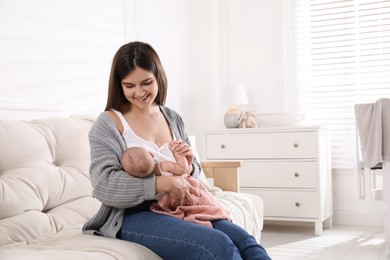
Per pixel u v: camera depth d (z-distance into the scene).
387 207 3.04
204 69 4.43
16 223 1.66
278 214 3.71
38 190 1.82
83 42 3.03
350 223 4.06
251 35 4.35
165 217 1.42
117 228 1.46
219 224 1.44
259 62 4.32
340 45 4.09
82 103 3.01
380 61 3.97
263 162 3.75
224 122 4.11
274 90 4.27
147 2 3.83
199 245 1.28
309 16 4.18
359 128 3.03
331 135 4.12
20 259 1.21
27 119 2.56
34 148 1.91
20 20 2.52
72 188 1.98
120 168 1.50
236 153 3.85
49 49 2.73
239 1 4.39
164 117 1.75
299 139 3.63
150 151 1.55
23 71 2.53
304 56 4.20
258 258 1.32
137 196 1.43
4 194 1.69
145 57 1.56
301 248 3.21
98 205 2.01
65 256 1.24
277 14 4.25
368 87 4.01
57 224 1.79
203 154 4.41
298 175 3.64
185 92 4.42
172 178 1.46
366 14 4.00
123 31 3.49
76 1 2.97
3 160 1.78
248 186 3.81
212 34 4.39
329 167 3.92
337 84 4.11
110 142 1.53
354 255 3.00
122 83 1.57
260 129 3.76
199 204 1.52
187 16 4.48
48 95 2.71
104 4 3.26
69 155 2.08
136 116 1.64
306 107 4.20
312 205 3.60
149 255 1.35
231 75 4.42
